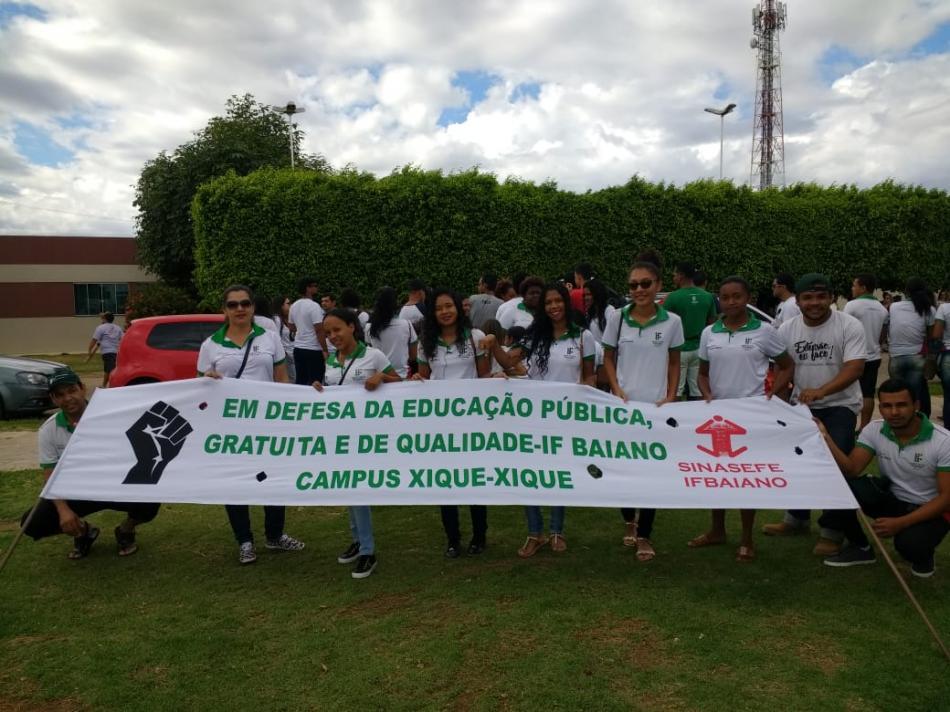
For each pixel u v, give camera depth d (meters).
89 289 33.81
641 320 4.63
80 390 4.65
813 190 20.97
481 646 3.42
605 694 3.00
